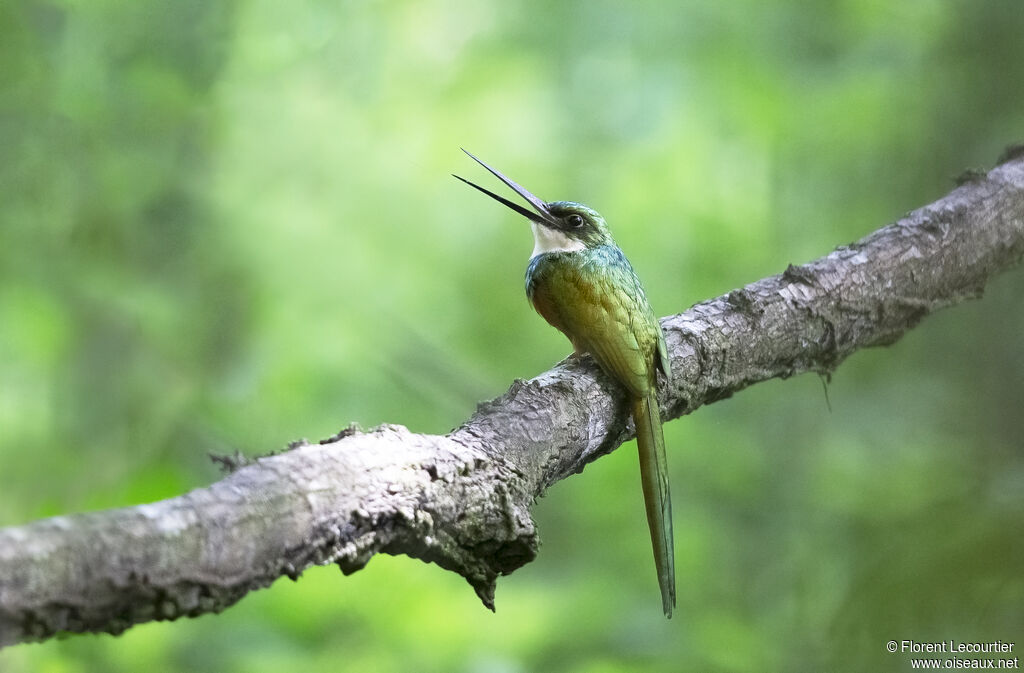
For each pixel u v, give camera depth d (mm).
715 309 6914
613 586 11844
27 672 8758
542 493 5258
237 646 9891
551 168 16500
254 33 13250
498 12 16797
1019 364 8859
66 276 10766
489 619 10656
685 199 15555
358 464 3984
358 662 9984
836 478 11820
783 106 14789
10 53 10867
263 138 13375
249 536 3494
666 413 6449
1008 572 6531
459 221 16469
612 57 16344
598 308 6418
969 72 11023
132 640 9430
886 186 13070
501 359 15922
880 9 14023
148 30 11969
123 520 3250
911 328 7691
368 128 15055
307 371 13000
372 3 15219
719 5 15672
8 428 10648
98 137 11266
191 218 12078
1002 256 8070
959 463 7832
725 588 12500
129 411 11148
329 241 13227
